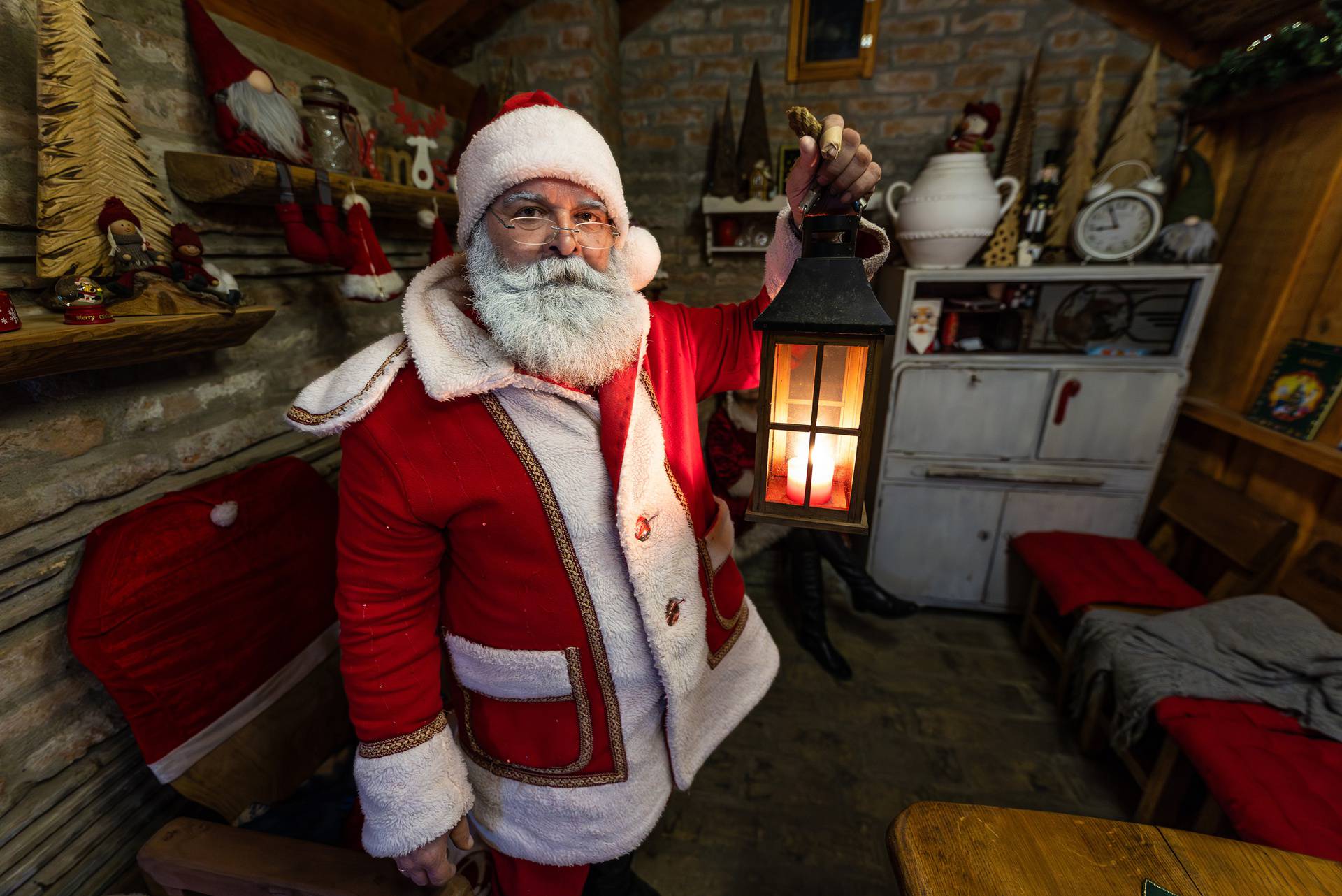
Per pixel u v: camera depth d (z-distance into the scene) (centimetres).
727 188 210
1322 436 148
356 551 66
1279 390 161
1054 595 172
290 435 118
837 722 169
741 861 132
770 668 102
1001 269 180
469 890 71
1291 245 163
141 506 83
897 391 197
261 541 91
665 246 240
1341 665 118
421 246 162
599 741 78
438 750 69
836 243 57
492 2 159
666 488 76
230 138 92
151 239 82
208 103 97
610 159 68
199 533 83
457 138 181
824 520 61
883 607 196
